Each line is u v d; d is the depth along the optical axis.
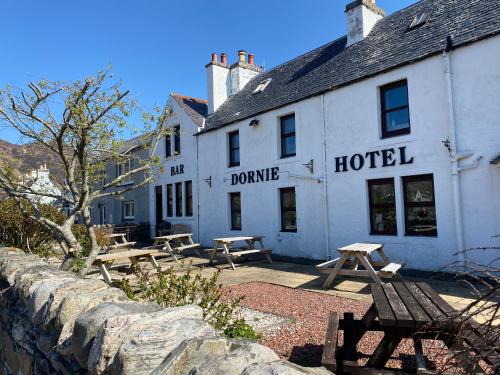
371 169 10.05
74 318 3.00
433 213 8.91
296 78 13.62
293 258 11.84
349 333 3.90
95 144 6.71
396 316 3.13
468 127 8.26
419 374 3.02
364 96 10.29
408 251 9.22
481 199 8.01
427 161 8.92
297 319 5.40
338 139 10.85
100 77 6.12
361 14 12.28
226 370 1.74
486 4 9.00
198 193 16.47
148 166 7.17
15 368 4.07
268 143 13.14
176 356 1.88
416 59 9.12
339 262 7.30
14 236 9.82
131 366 2.00
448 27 9.35
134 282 7.60
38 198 8.66
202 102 19.45
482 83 8.09
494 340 2.03
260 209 13.36
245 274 9.33
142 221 20.77
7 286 4.97
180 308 2.58
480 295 2.18
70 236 6.66
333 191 10.94
